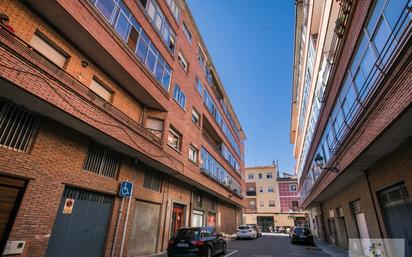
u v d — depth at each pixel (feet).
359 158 25.43
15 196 19.56
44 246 20.74
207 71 73.36
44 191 21.39
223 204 83.10
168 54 44.45
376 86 18.58
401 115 15.93
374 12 19.77
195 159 54.70
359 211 36.24
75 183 24.63
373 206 28.71
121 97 34.01
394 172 23.04
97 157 28.45
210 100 71.82
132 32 33.47
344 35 26.32
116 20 30.07
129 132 30.01
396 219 24.20
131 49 32.78
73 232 24.25
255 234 82.89
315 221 91.09
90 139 27.66
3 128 19.33
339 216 49.78
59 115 22.26
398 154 22.17
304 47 55.31
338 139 32.35
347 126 26.20
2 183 18.69
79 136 26.00
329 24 32.09
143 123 38.34
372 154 24.03
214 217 71.82
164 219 41.32
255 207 150.92
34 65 18.84
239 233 77.30
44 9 22.29
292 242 62.34
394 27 16.48
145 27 36.94
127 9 32.71
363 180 31.48
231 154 94.63
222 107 86.38
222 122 84.53
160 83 39.81
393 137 19.61
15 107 20.40
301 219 139.03
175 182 47.34
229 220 89.10
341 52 27.94
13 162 19.33
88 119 23.82
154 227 38.60
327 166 38.86
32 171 20.62
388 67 16.55
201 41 67.41
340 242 50.34
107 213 29.25
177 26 51.03
